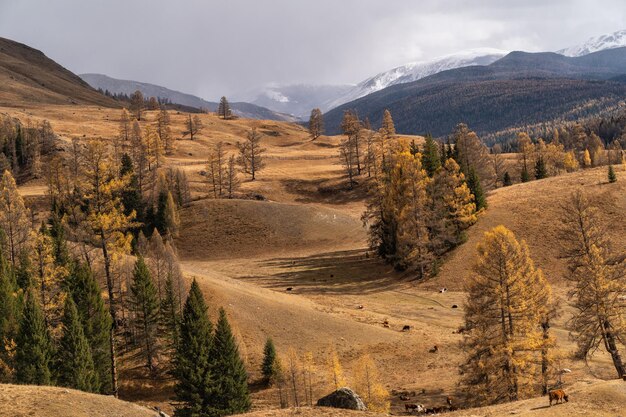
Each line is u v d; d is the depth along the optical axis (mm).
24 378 36938
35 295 41906
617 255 44000
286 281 90312
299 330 60344
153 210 121125
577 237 45062
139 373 50219
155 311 51969
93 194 47812
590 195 93062
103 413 26078
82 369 39250
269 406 45656
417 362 55500
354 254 107312
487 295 41000
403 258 87438
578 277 43812
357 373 42938
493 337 41031
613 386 30281
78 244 50375
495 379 39812
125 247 49312
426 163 106375
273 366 49281
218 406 41500
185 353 42531
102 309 44969
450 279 82188
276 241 120188
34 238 47438
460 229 92875
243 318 59219
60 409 25016
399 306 74312
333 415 27719
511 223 91000
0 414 23484
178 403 45469
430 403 44312
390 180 101875
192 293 43281
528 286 40625
